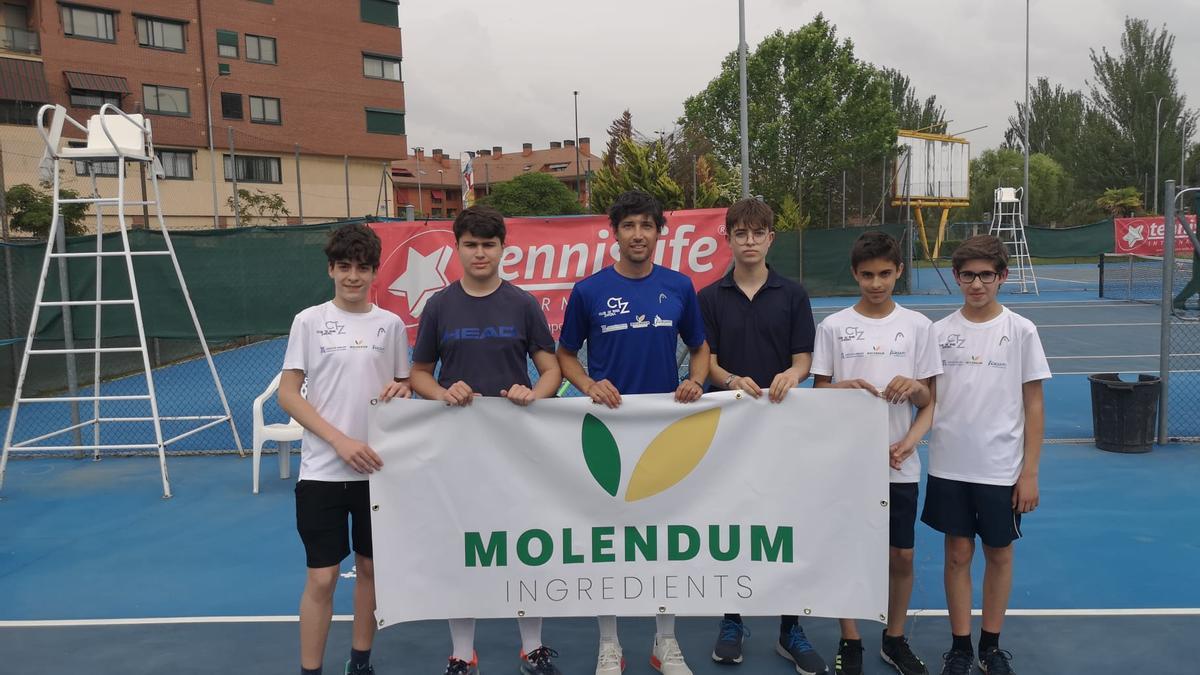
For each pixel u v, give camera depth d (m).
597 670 3.20
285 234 7.30
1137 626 3.59
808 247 21.77
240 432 8.07
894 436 3.16
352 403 3.01
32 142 30.11
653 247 3.22
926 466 6.32
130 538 5.00
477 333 3.11
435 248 6.21
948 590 3.20
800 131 38.47
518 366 3.16
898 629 3.24
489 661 3.42
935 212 39.22
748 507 3.09
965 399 3.10
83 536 5.04
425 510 3.05
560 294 6.01
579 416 3.07
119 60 32.91
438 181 72.31
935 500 3.20
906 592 3.21
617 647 3.25
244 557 4.66
